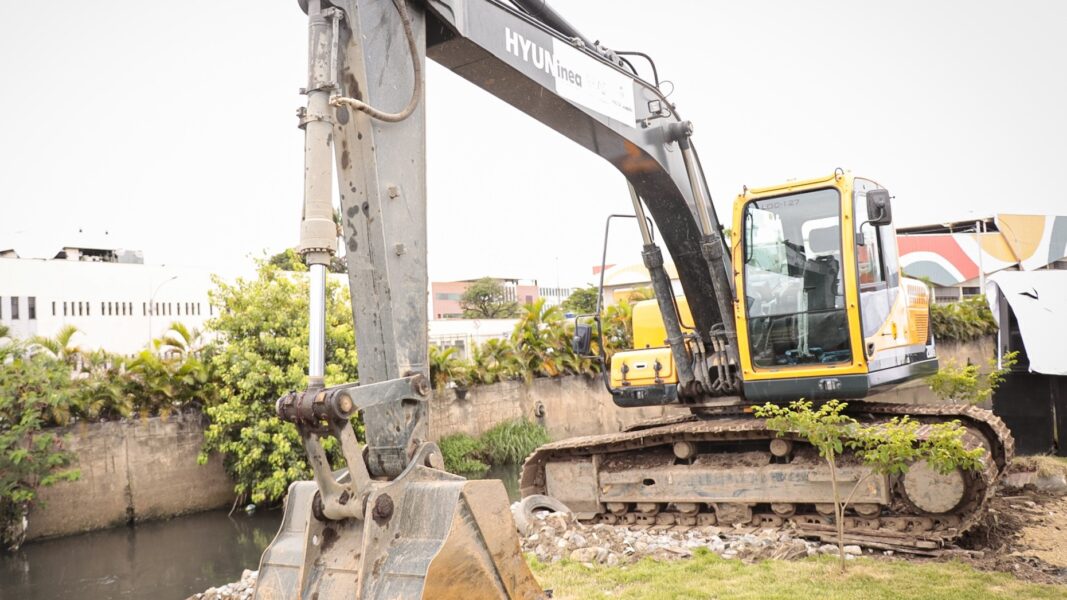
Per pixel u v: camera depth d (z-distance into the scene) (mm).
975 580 5906
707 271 8289
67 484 13484
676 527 8305
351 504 3334
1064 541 7234
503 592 3412
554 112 6371
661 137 7500
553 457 9180
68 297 36562
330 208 3508
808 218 7637
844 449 7543
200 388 15383
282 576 3566
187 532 13750
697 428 7996
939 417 7695
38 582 11008
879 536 7211
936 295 50688
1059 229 50656
